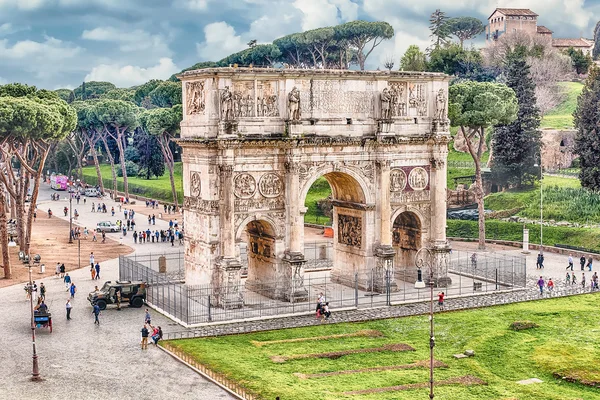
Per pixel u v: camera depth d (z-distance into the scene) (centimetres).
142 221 16162
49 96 12538
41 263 11538
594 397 5891
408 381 6231
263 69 8619
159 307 8681
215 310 8494
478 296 9262
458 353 7000
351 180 9431
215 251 8662
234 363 6700
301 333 7694
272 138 8638
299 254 8894
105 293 8675
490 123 12244
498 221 13875
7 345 7306
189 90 8894
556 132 16588
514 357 6856
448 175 16300
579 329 7725
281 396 5869
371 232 9450
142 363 6781
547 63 19950
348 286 9744
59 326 7988
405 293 9344
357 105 9231
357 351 7062
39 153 13650
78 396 5966
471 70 19812
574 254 12012
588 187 13838
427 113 9712
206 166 8569
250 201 8744
